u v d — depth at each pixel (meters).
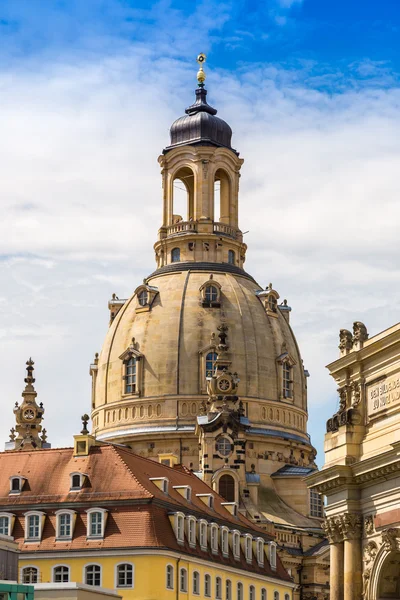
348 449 121.88
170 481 171.88
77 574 150.12
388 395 118.69
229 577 166.62
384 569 117.69
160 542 149.25
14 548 132.50
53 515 154.50
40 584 122.06
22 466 162.62
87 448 162.12
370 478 118.62
